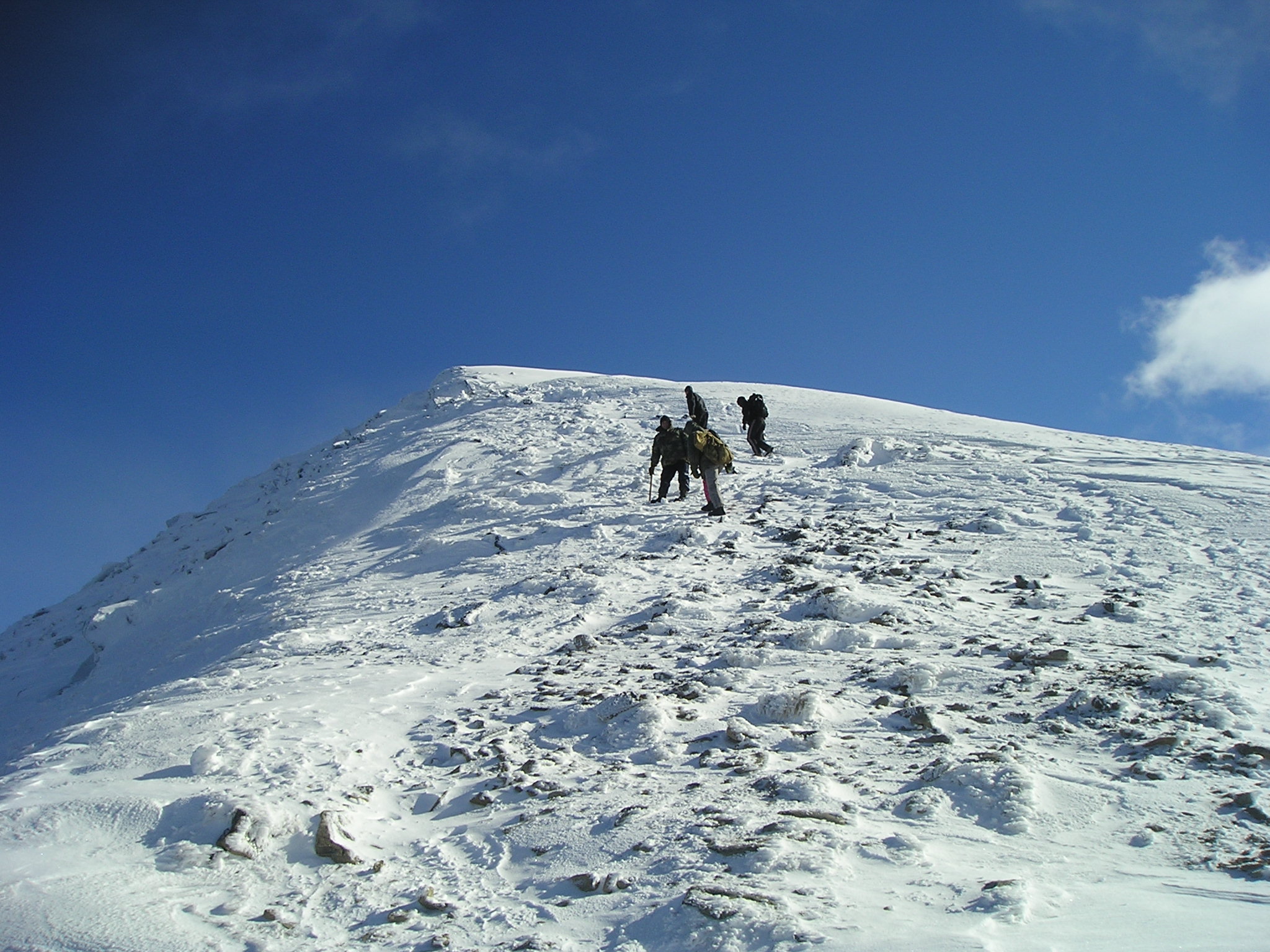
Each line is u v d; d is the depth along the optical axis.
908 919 3.74
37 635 23.69
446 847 5.05
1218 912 3.77
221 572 21.98
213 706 7.82
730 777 5.56
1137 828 4.75
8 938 3.99
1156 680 6.77
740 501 16.03
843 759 5.82
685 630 9.52
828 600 9.39
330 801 5.46
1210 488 14.09
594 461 20.77
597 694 7.49
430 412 32.78
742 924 3.72
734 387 31.02
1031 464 16.97
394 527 18.97
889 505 14.71
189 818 5.13
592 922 4.04
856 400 27.97
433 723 7.14
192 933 4.06
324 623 12.73
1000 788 5.09
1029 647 7.83
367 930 4.14
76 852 4.86
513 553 14.75
